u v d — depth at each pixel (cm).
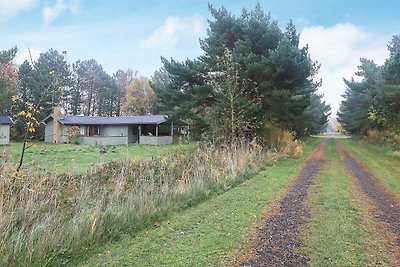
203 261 448
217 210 708
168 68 2134
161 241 524
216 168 1067
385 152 2416
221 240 525
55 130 3597
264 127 2120
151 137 3569
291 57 1888
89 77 6869
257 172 1236
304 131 4391
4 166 657
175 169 1002
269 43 2039
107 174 894
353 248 499
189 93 2152
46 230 488
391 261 455
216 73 2039
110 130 3881
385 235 565
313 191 921
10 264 423
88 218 546
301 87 2197
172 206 720
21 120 723
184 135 2322
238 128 1736
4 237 455
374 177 1221
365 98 3447
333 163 1661
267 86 1927
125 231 570
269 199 812
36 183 663
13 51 3494
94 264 443
